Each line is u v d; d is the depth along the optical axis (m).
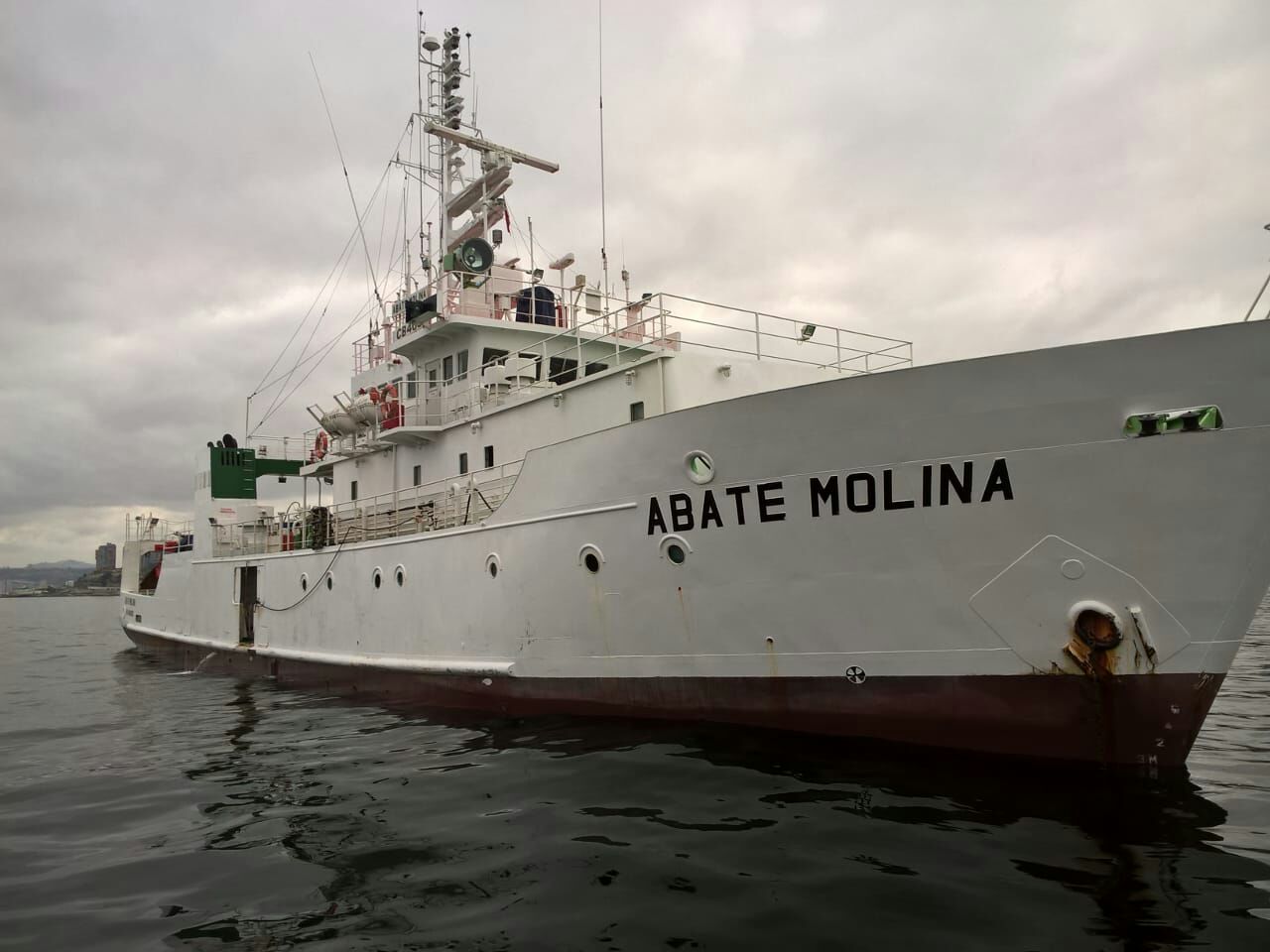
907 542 9.16
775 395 9.63
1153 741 8.31
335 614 17.80
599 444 11.48
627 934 5.58
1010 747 8.95
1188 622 8.12
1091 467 8.24
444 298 18.48
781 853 6.82
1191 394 7.87
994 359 8.47
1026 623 8.70
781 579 10.00
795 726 10.22
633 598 11.30
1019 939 5.31
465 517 14.84
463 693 13.90
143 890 6.77
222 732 13.55
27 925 6.13
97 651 33.00
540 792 8.80
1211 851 6.50
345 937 5.72
